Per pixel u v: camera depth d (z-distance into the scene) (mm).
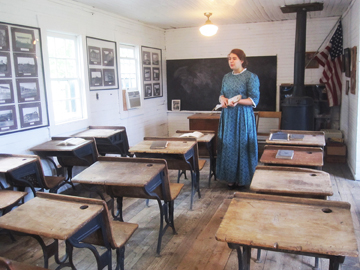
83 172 2627
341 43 6145
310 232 1523
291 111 5672
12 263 1464
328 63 6297
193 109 7539
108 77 5543
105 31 5430
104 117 5480
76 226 1687
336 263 1459
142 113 6668
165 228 2941
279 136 3547
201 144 4543
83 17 4887
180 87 7566
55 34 4473
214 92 7316
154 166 2701
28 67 3914
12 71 3705
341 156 5535
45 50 4152
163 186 2814
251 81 3975
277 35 6695
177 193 3037
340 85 6230
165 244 2969
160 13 5703
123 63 6199
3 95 3607
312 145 3381
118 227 2320
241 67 4059
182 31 7359
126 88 6215
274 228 1570
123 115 6020
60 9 4418
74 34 4758
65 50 4707
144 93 6766
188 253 2816
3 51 3590
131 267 2623
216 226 3295
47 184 3457
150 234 3172
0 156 3393
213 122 6301
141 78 6613
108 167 2729
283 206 1797
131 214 3650
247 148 4168
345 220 1619
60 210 1875
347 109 5574
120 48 6117
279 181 2234
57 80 4539
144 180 2391
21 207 1927
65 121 4641
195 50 7336
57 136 4387
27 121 3918
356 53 4633
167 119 7832
